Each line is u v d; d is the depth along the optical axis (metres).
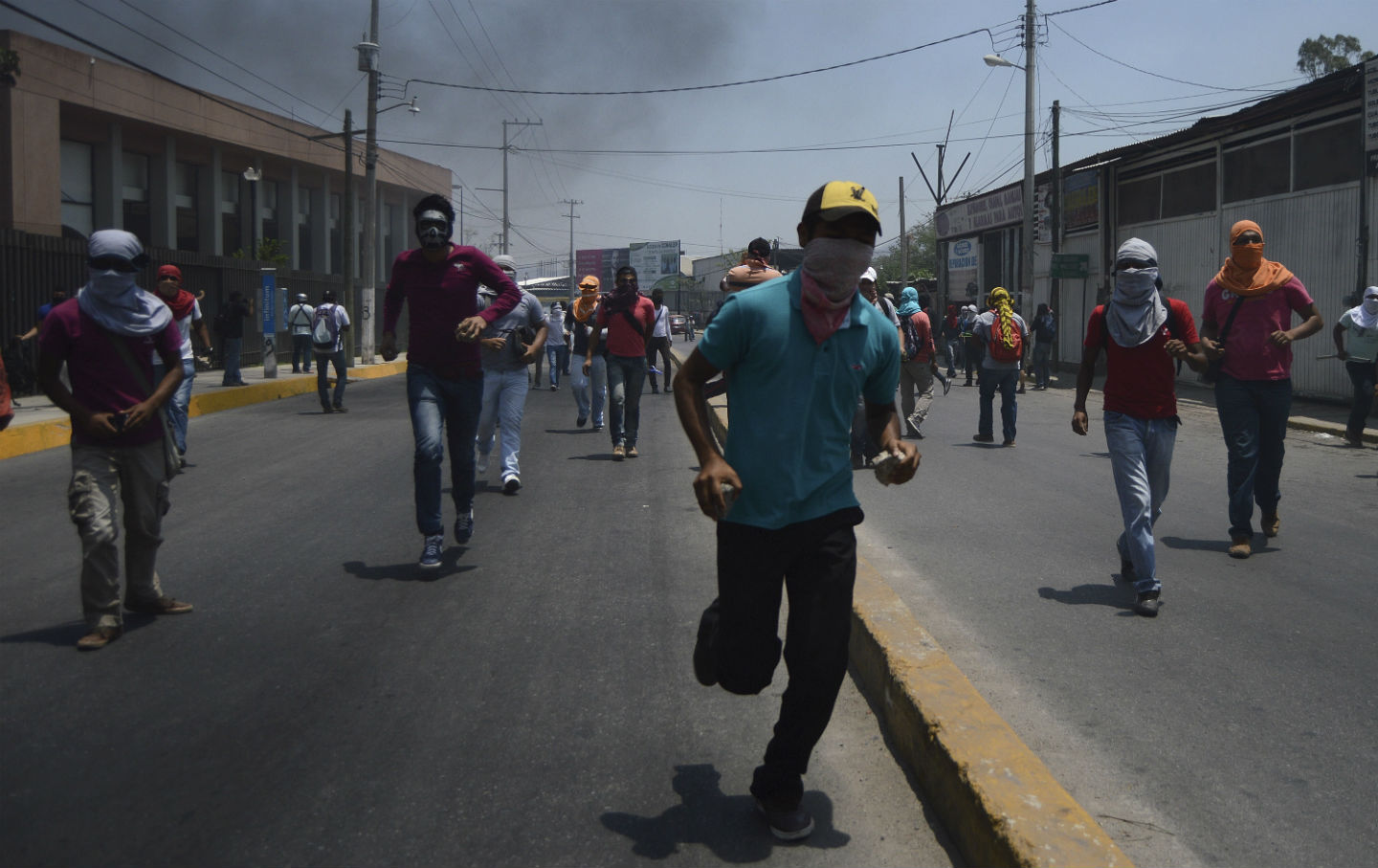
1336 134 16.56
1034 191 27.77
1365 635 5.01
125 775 3.47
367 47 27.30
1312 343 17.03
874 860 2.96
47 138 28.67
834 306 2.95
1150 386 5.44
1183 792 3.36
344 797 3.33
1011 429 12.11
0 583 5.84
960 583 5.90
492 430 9.32
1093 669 4.50
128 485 4.93
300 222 43.59
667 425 14.36
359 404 17.64
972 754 3.08
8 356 15.64
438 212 5.85
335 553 6.58
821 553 2.98
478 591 5.71
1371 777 3.48
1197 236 21.03
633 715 3.99
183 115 33.91
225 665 4.52
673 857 2.97
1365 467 10.70
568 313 20.42
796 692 2.98
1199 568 6.34
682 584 5.88
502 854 2.99
